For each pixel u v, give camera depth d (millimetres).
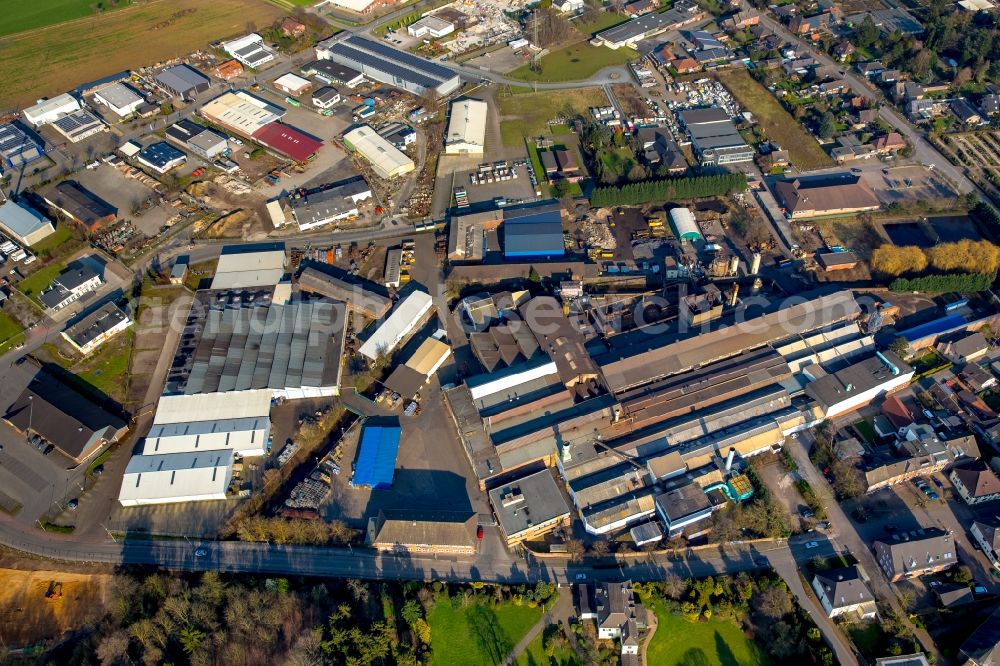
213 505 139750
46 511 138500
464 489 141750
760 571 128750
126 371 163500
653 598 125438
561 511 134375
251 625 120000
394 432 149500
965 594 122500
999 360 162250
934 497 138375
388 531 131375
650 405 150125
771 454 147000
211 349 164375
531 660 118375
